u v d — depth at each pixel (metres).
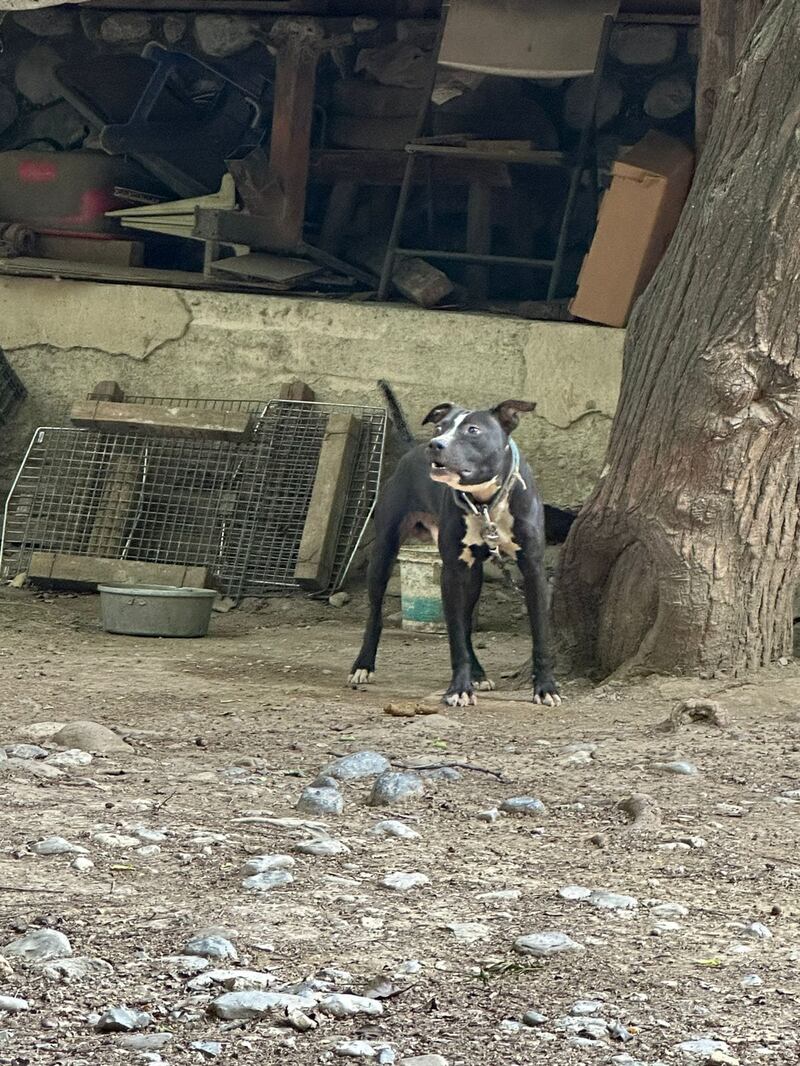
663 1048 3.15
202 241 12.62
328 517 10.84
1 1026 3.19
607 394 10.59
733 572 7.63
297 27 11.48
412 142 11.50
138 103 12.22
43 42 13.48
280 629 10.31
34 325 11.93
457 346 11.02
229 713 7.07
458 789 5.60
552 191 12.34
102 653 9.04
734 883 4.39
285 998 3.34
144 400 11.71
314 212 12.98
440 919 3.99
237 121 12.71
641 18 11.85
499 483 7.32
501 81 12.22
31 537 11.70
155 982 3.46
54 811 4.98
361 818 5.12
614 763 6.09
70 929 3.80
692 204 7.84
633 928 3.96
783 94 7.45
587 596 8.13
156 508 11.58
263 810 5.15
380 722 6.96
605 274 10.44
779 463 7.56
